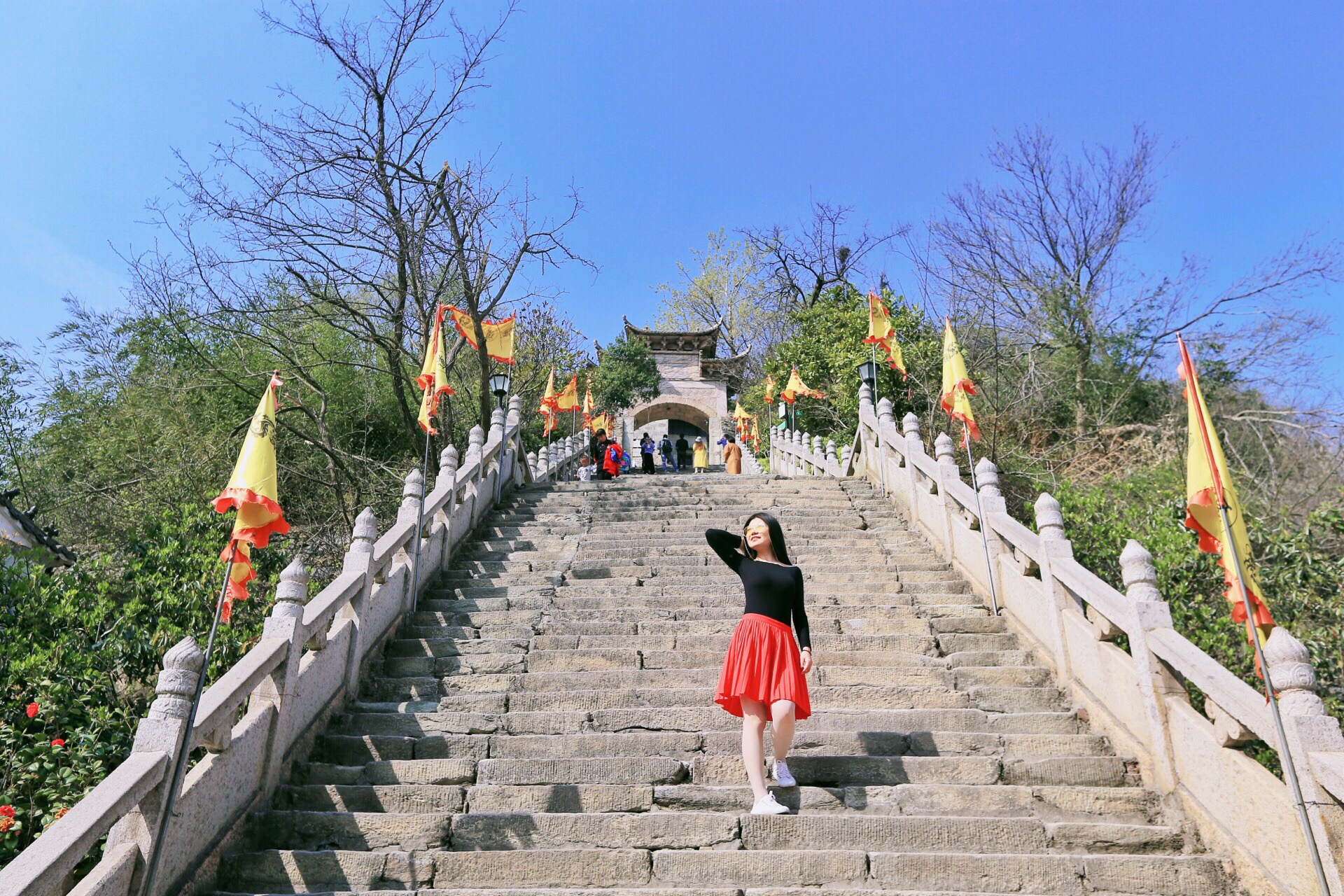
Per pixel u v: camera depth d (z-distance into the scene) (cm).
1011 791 498
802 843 466
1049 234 2038
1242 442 1553
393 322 1633
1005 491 1534
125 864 386
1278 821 400
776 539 535
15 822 544
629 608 800
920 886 436
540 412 2434
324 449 1574
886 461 1195
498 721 598
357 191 1495
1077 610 627
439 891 428
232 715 478
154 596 871
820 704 621
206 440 1777
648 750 564
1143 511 1023
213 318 1634
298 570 573
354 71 1470
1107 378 1841
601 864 448
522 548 1013
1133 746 521
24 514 1127
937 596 788
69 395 2061
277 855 450
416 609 807
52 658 714
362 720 602
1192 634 776
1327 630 780
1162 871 429
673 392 3997
